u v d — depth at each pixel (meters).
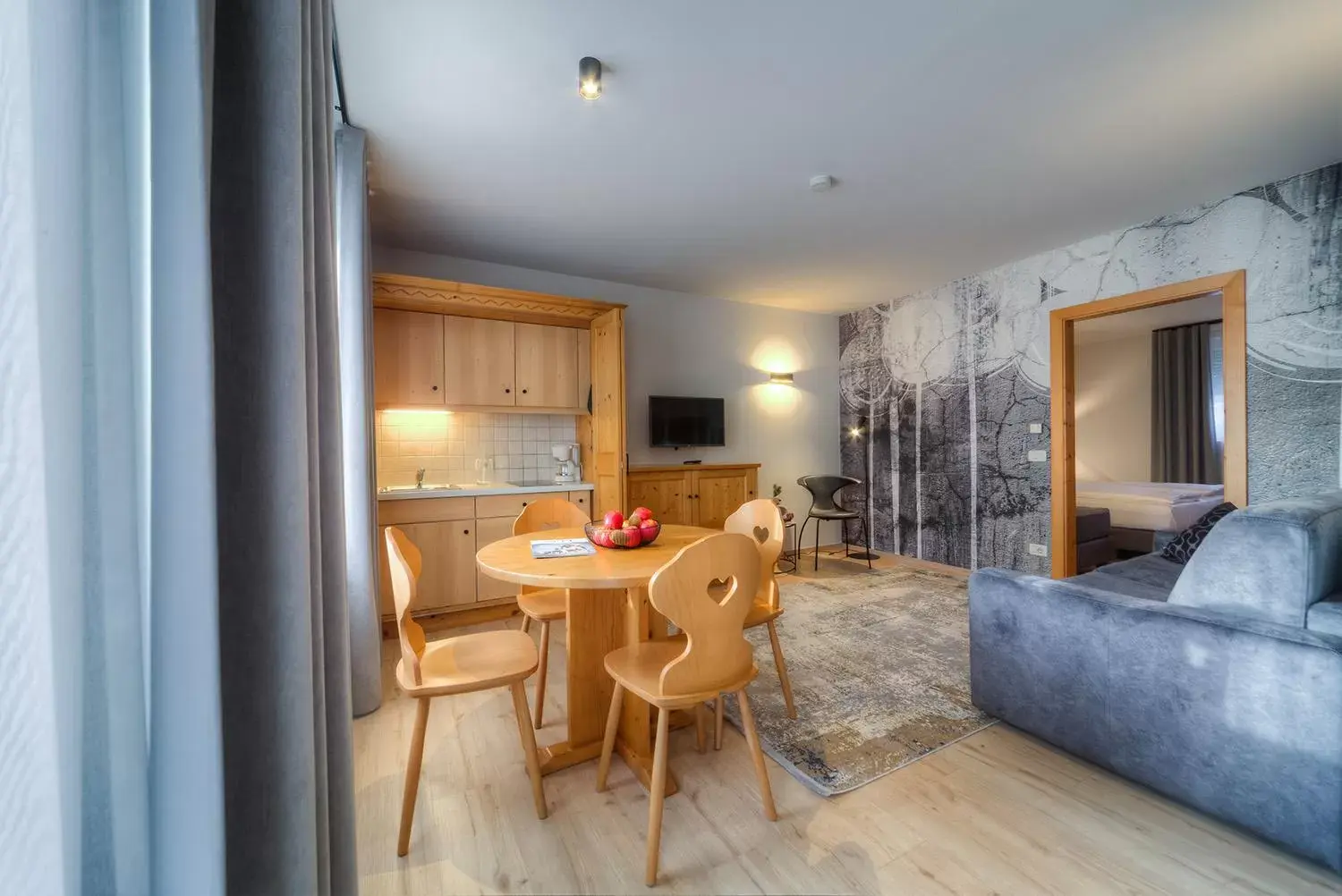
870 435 5.77
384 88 2.09
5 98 0.38
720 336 5.41
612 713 1.79
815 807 1.68
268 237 0.67
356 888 0.89
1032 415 4.28
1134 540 4.79
